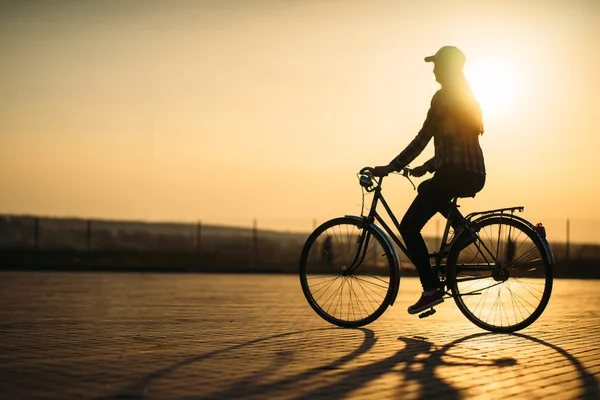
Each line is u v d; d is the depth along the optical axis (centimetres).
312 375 421
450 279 618
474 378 418
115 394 371
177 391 378
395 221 640
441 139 607
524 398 370
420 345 536
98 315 755
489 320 652
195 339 566
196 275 1773
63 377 413
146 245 2923
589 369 448
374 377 417
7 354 492
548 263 592
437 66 625
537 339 575
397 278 629
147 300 967
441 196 610
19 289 1177
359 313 790
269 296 1057
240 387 388
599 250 2325
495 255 612
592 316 775
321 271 1908
